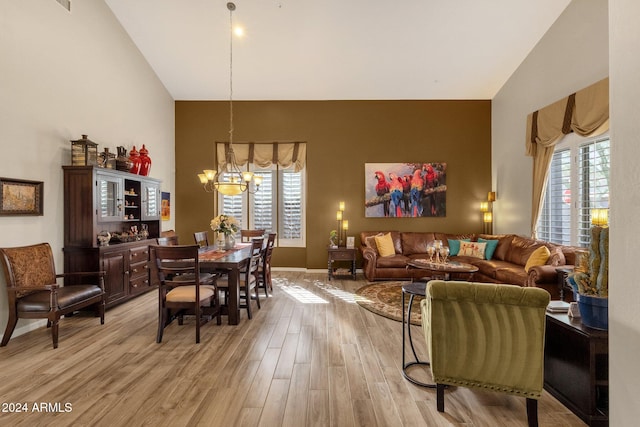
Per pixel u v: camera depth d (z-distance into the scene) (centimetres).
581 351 198
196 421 193
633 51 103
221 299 461
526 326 184
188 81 609
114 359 273
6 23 320
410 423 193
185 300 313
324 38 500
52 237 372
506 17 457
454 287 192
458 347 197
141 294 484
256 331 339
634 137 102
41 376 245
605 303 194
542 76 495
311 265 662
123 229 480
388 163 657
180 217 666
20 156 335
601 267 199
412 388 231
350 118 661
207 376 246
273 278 604
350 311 406
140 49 537
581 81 418
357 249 659
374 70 573
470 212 658
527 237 531
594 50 397
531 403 187
